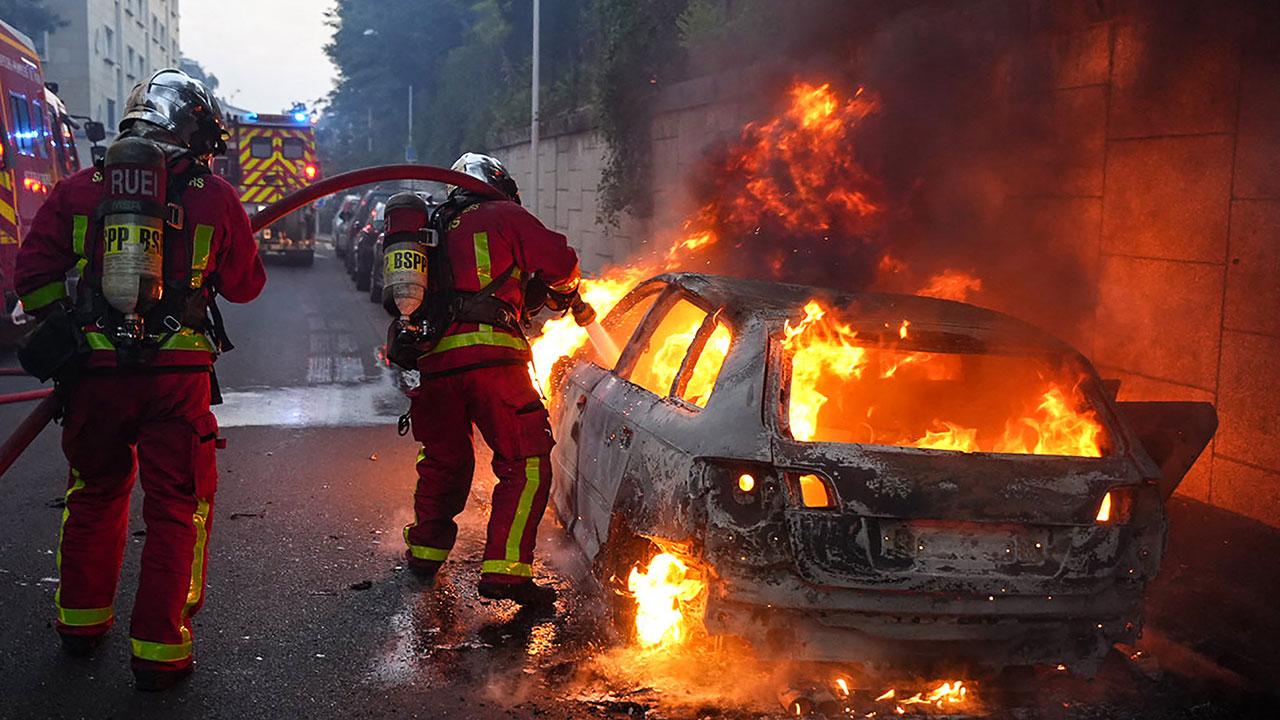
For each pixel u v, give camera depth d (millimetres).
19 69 12633
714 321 4652
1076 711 4172
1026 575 3869
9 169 11906
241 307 17656
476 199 5156
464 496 5359
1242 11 6332
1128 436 4211
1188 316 6789
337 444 8219
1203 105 6629
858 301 4879
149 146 3990
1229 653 4418
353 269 23750
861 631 3889
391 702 3992
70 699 3953
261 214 4746
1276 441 6223
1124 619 4012
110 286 3895
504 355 4938
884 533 3834
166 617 4031
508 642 4555
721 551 3832
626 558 4492
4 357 12531
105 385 4055
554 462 5879
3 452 4102
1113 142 7352
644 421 4504
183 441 4121
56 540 5758
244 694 4031
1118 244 7328
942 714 4051
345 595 5070
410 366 5125
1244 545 5895
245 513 6359
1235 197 6422
